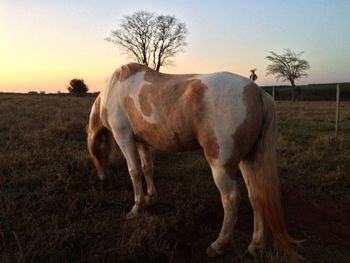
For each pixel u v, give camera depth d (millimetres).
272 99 3336
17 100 24141
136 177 4250
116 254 3307
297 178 5605
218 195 4883
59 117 11359
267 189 3221
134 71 4062
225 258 3393
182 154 7258
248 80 3307
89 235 3633
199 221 4160
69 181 5137
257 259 3299
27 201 4426
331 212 4441
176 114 3439
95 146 5016
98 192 4895
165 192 5117
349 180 5426
